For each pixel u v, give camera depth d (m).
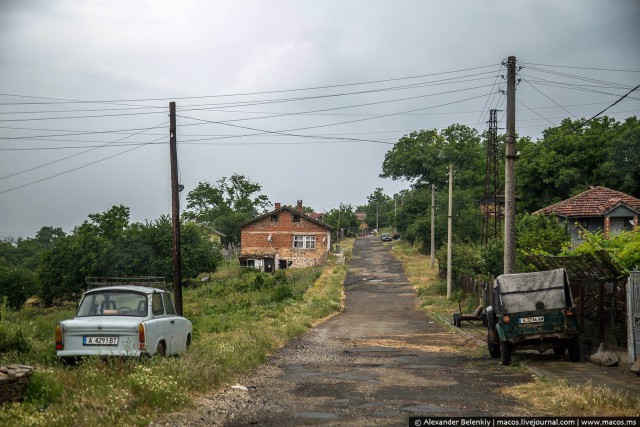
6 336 11.81
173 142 25.89
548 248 28.23
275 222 78.94
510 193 20.47
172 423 8.15
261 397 10.41
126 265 56.47
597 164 61.53
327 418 8.61
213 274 68.81
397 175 107.19
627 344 14.41
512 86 20.91
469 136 106.19
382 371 13.96
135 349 11.34
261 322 26.00
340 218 134.25
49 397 8.47
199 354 12.98
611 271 15.51
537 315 14.92
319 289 53.91
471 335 23.41
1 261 74.06
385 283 59.00
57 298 62.66
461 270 43.09
